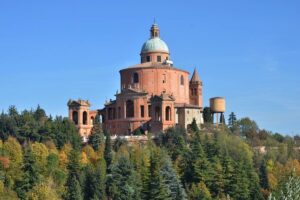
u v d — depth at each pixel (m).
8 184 177.75
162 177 181.62
